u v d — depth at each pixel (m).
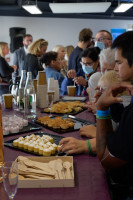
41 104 2.46
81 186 1.02
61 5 4.80
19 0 7.61
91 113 2.24
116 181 1.08
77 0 8.00
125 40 1.05
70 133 1.69
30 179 1.02
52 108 2.28
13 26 9.32
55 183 1.02
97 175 1.12
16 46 8.95
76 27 9.62
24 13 9.24
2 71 5.34
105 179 1.08
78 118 2.04
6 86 4.16
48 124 1.81
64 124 1.75
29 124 1.89
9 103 2.45
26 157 1.18
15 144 1.43
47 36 9.57
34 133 1.64
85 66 3.10
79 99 2.81
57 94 2.77
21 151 1.38
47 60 3.63
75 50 4.18
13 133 1.66
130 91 1.10
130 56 1.04
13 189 0.92
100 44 3.84
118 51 1.07
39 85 2.42
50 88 2.72
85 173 1.13
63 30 9.59
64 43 9.68
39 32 9.51
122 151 0.98
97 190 0.99
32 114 2.18
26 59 4.71
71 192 0.98
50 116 2.08
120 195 1.08
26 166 1.11
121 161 1.04
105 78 1.86
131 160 0.99
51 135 1.62
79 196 0.95
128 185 1.06
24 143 1.40
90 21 9.62
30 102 2.17
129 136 0.95
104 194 0.96
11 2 7.64
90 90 2.75
